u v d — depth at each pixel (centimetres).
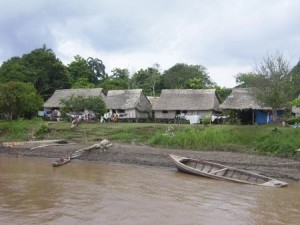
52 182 2191
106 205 1709
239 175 2273
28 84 5328
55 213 1594
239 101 4728
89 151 3178
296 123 3862
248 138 3250
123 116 5375
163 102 5275
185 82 7656
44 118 5609
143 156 2998
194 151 3144
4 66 6638
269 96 4134
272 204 1730
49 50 7206
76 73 8206
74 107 4906
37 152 3356
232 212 1614
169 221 1498
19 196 1862
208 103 5047
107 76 8756
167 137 3481
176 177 2334
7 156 3303
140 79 8200
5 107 4759
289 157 2808
